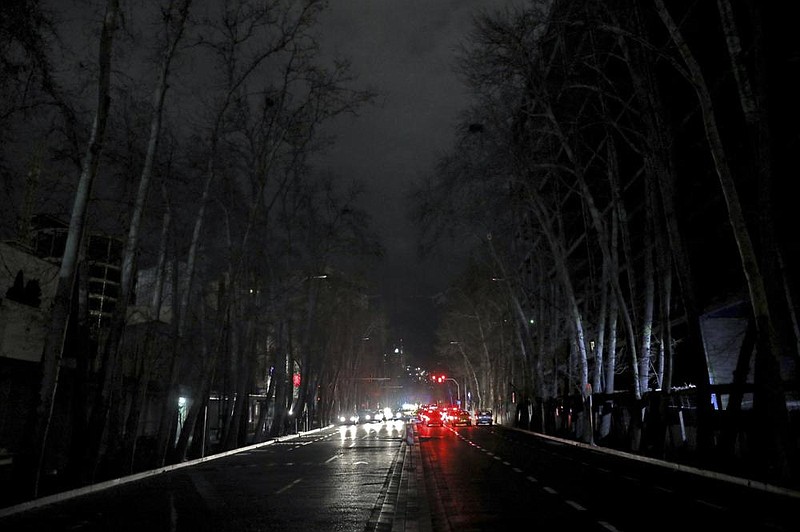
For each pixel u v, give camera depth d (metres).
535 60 30.28
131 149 24.23
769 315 17.44
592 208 32.66
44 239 28.84
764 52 18.11
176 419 31.48
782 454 16.11
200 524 11.91
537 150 36.59
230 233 35.84
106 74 17.80
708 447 20.84
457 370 113.50
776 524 10.88
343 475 21.31
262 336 51.97
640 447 27.25
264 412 45.88
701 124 35.84
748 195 32.34
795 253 28.44
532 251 52.00
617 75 36.28
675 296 40.50
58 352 16.36
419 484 18.23
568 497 14.84
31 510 14.39
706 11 31.39
